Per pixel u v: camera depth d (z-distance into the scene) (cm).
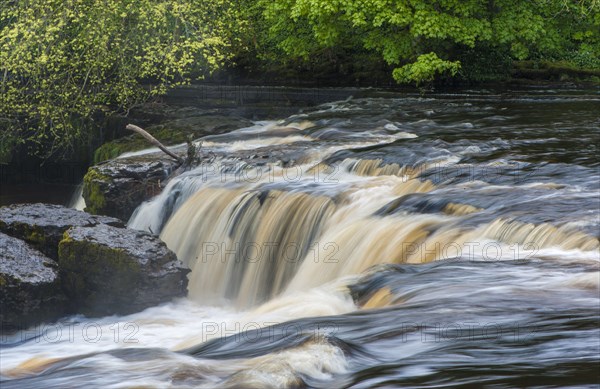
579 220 1026
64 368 743
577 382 580
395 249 1127
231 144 1923
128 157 1820
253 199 1420
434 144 1578
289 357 643
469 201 1177
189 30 2439
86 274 1256
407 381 600
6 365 915
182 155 1809
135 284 1245
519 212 1091
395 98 2292
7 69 2238
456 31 2272
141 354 752
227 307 1306
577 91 2308
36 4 2239
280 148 1736
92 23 2308
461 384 586
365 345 691
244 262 1376
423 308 788
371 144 1714
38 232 1362
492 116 1930
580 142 1574
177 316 1224
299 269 1234
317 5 2245
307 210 1337
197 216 1499
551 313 746
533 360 628
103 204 1686
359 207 1294
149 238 1310
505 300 793
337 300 929
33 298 1217
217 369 684
